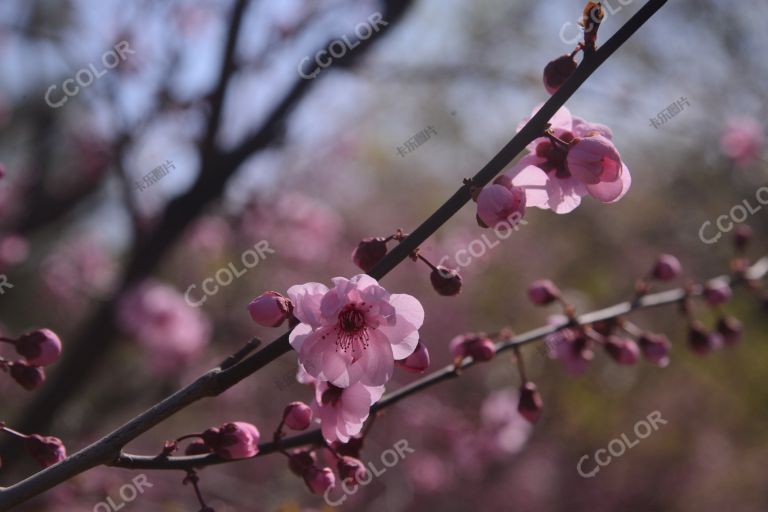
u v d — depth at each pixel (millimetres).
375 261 2219
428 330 9586
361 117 9297
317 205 8281
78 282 7777
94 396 6961
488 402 6852
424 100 9562
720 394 11328
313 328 2012
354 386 2236
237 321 7492
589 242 11391
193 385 1987
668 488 10969
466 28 8562
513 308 10562
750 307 9914
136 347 7309
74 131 7754
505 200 2080
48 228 8508
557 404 10062
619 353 3520
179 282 7797
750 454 11375
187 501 5844
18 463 5387
